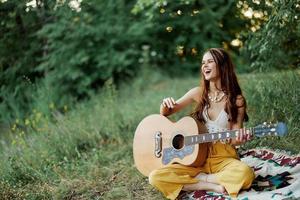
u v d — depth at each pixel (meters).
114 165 4.97
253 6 5.26
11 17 5.89
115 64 8.69
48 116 6.30
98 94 8.00
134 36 9.10
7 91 6.54
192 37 8.03
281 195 3.49
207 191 3.82
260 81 5.46
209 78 3.95
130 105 7.14
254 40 5.21
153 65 9.59
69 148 5.36
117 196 4.23
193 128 3.88
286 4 4.61
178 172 3.88
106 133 5.80
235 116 3.92
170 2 7.02
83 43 8.16
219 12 6.64
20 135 5.43
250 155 4.38
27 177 4.79
